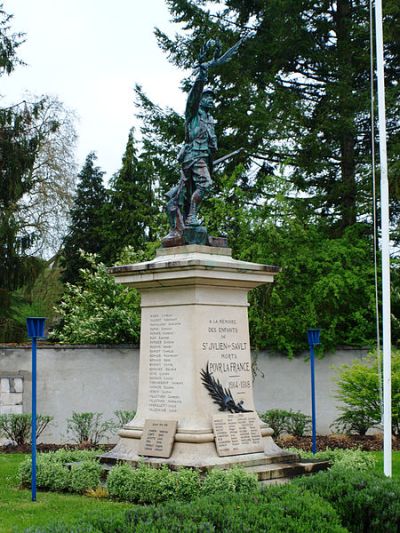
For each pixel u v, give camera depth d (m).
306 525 5.86
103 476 10.04
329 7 22.94
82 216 38.09
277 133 21.44
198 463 9.46
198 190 10.91
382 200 10.98
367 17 21.83
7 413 17.00
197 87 11.08
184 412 9.98
